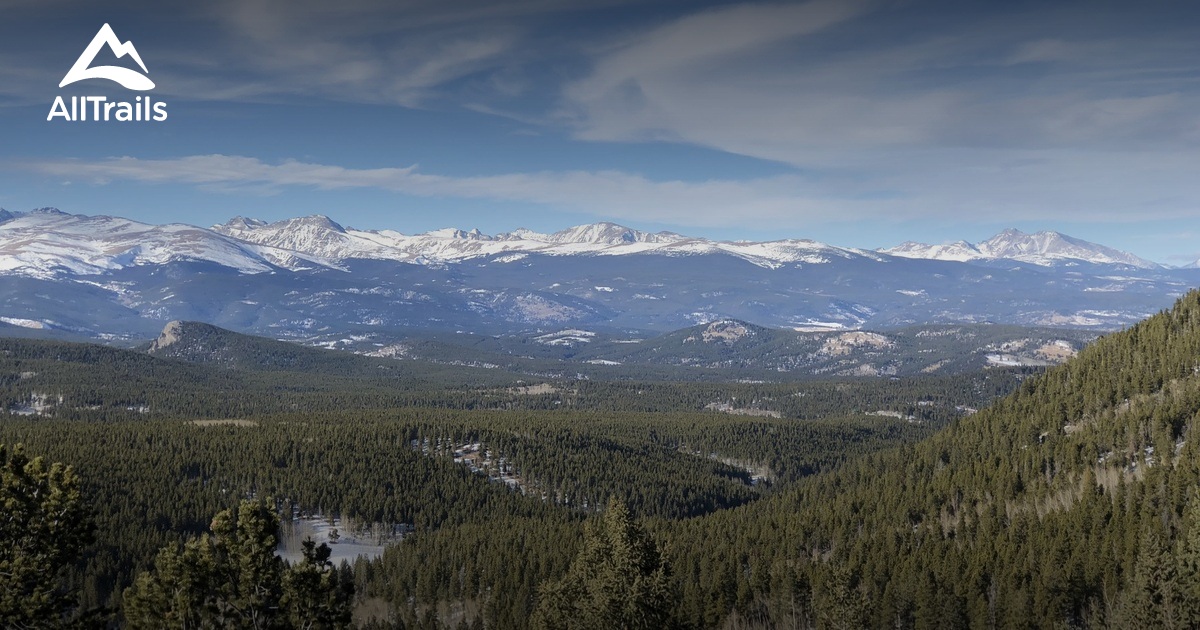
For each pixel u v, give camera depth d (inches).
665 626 4087.1
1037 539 7047.2
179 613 3134.8
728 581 7421.3
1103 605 6146.7
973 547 7445.9
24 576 2955.2
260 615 3282.5
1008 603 6274.6
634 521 4247.0
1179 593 5123.0
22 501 3029.0
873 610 6461.6
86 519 3216.0
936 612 6402.6
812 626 6860.2
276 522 3395.7
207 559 3218.5
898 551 7588.6
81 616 3083.2
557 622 4173.2
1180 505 7027.6
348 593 3467.0
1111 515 7175.2
